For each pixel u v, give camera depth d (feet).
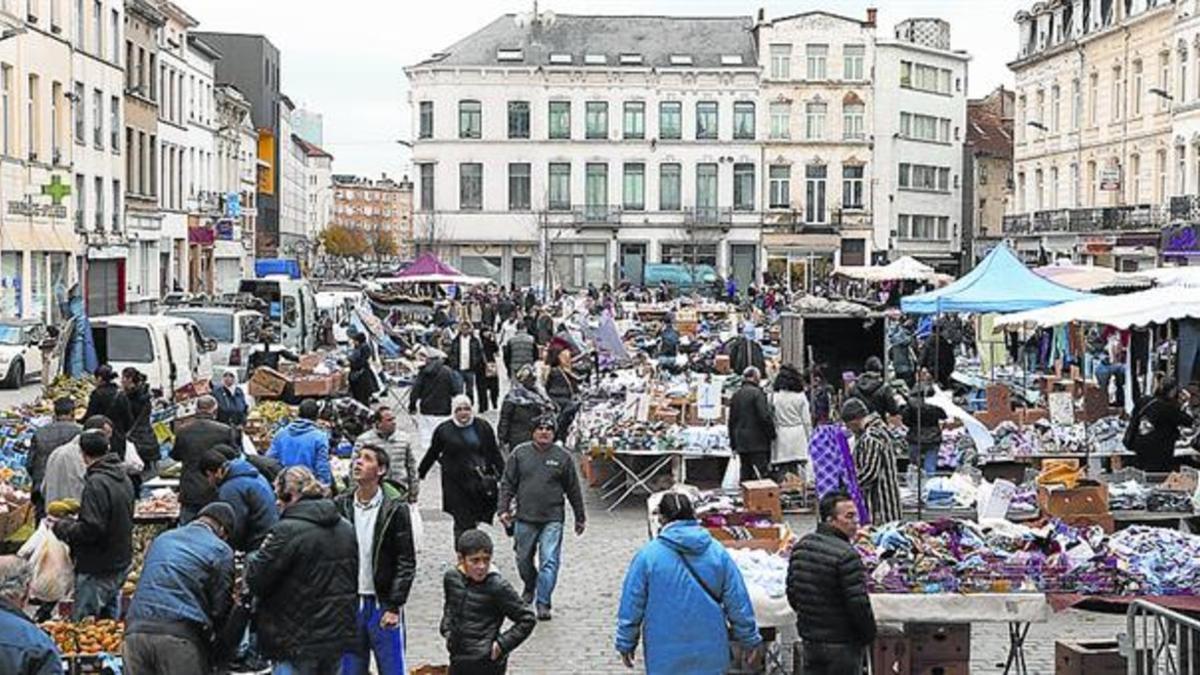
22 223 140.15
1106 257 173.78
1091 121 183.32
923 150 271.08
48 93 148.77
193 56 222.48
